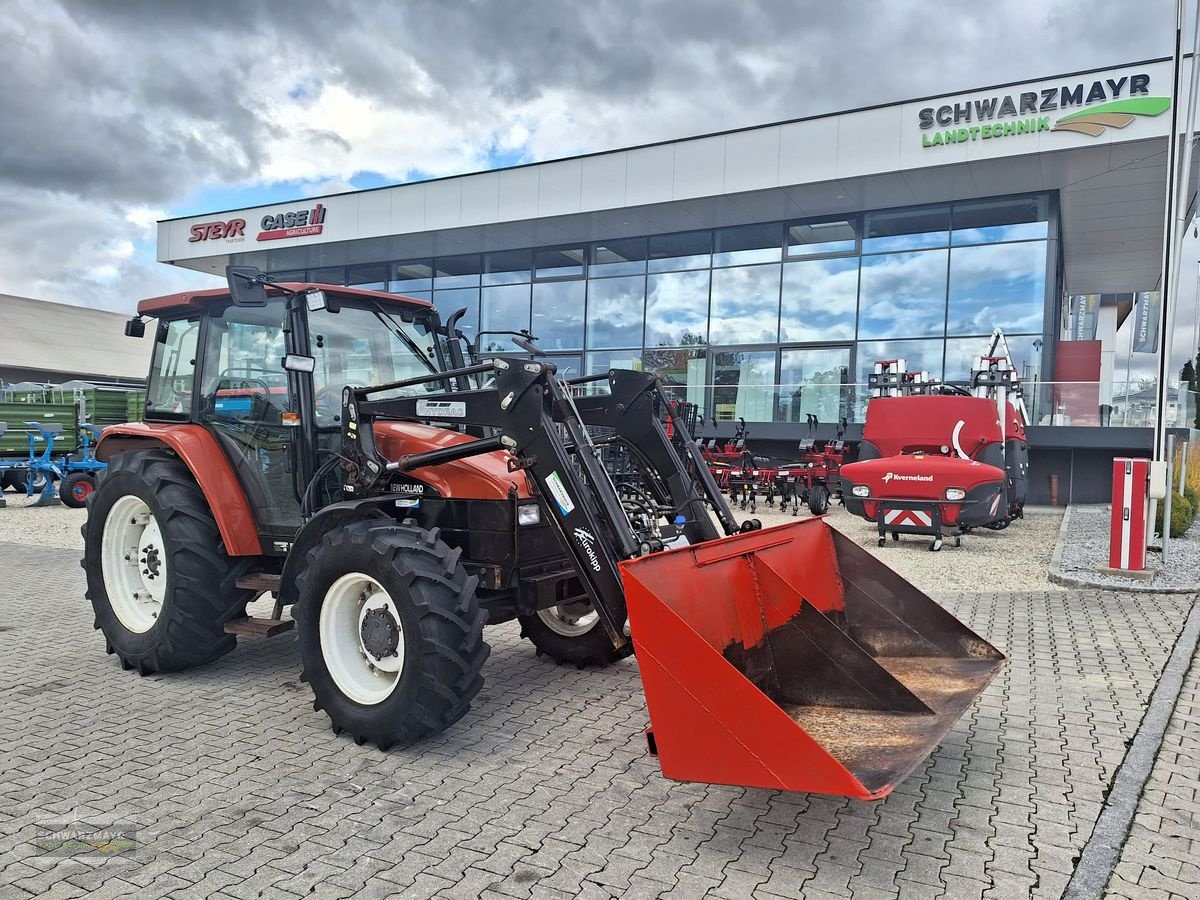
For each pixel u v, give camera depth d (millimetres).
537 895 2738
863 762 3070
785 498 14695
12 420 16078
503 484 4438
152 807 3369
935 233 18141
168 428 5227
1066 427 15805
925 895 2758
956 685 3893
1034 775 3723
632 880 2836
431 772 3744
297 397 4719
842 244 19078
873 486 10906
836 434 16812
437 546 3969
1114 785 3600
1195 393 18094
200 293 5125
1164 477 8234
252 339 4992
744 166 17484
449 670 3805
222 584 4965
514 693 4895
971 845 3096
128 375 34562
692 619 3422
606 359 21766
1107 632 6273
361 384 5098
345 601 4180
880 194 17625
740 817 3320
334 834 3148
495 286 23312
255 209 23250
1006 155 15281
